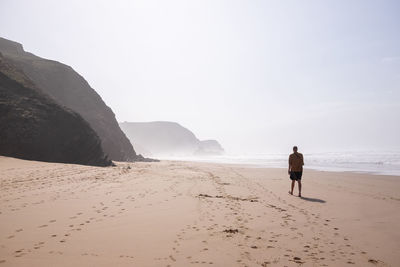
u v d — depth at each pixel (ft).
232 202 29.99
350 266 13.55
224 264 13.30
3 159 62.80
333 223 22.39
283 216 24.12
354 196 37.35
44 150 82.89
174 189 38.04
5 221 20.02
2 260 13.02
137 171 65.10
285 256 14.64
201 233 18.37
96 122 168.25
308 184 51.34
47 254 14.01
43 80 159.02
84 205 25.94
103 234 17.69
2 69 96.12
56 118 91.71
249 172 80.64
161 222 20.86
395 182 56.54
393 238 18.44
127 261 13.34
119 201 28.27
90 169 60.13
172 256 14.17
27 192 31.40
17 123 80.02
